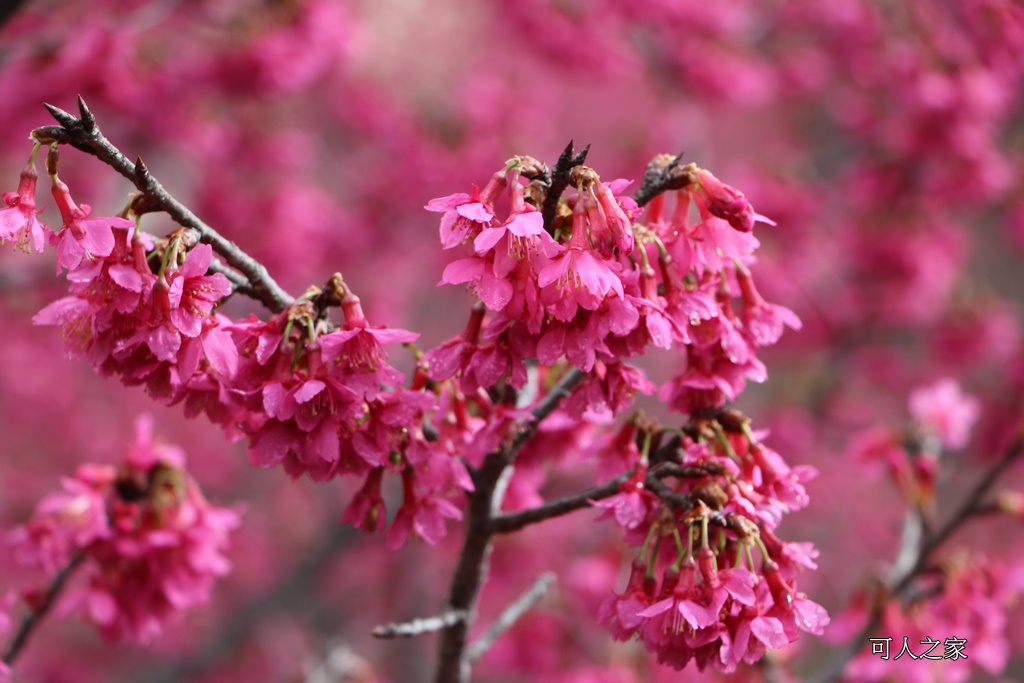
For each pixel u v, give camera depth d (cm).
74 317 238
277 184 864
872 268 946
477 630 788
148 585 366
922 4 855
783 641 237
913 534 461
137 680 1044
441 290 1248
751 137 1392
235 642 993
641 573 256
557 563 822
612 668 524
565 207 245
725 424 278
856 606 432
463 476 265
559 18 853
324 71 786
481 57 1390
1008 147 1035
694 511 249
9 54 647
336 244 937
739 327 276
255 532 1145
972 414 467
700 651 246
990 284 1550
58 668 1020
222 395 245
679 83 931
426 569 1111
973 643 397
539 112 947
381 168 963
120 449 1134
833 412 977
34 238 228
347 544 1016
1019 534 1082
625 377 250
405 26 1501
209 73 714
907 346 1038
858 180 940
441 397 284
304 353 249
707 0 891
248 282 268
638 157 938
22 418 1094
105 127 768
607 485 276
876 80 914
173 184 894
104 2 711
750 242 261
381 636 303
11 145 741
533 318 232
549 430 347
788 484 270
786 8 961
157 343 234
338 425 242
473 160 878
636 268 250
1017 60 848
